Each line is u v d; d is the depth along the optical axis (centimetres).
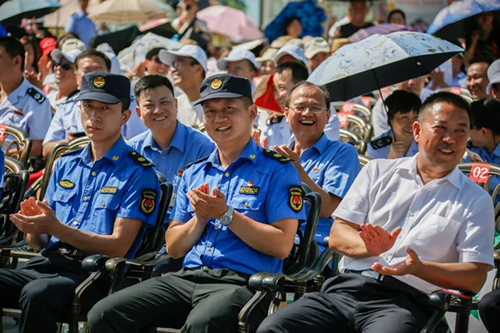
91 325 525
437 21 1073
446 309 469
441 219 504
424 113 514
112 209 595
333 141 722
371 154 916
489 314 532
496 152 743
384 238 475
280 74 927
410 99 861
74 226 602
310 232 559
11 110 982
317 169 708
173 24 1680
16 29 1331
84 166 619
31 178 851
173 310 534
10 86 987
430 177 518
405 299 499
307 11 1672
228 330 500
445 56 854
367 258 522
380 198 528
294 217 540
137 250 607
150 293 532
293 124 720
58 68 1116
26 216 562
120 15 1591
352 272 529
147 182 601
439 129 505
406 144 872
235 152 564
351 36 1489
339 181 691
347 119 1073
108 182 603
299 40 1465
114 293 536
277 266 548
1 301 587
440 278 479
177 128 733
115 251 583
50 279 565
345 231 531
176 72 1072
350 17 1557
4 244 633
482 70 1023
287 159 558
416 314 492
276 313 503
